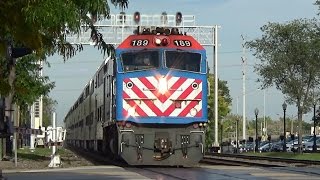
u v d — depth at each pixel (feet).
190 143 86.43
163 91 85.92
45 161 114.11
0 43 38.91
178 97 86.43
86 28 53.36
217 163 115.03
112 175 67.46
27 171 77.05
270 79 184.24
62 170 77.71
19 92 48.70
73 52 54.85
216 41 168.66
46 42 41.24
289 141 285.84
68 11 35.14
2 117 44.70
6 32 37.17
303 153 180.24
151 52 86.94
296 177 64.39
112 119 90.58
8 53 40.83
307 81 181.78
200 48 88.94
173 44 87.81
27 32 37.27
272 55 183.32
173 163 86.28
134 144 85.10
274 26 182.60
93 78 142.82
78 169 79.15
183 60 87.51
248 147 270.05
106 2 39.11
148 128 85.66
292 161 122.62
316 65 177.99
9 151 132.77
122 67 86.22
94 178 63.31
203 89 87.61
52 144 96.48
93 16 41.04
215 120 183.01
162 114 85.76
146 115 85.51
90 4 38.14
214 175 67.87
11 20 35.94
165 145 85.61
